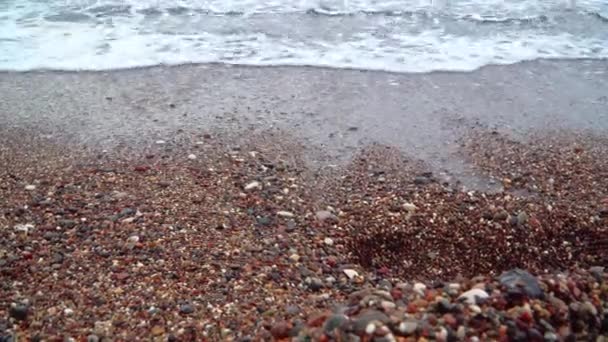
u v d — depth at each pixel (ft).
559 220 3.63
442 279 3.21
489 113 4.78
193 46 5.67
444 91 5.07
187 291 2.91
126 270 3.03
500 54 5.70
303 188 3.82
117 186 3.75
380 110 4.77
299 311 2.81
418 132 4.50
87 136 4.32
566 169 4.11
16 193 3.65
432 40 5.92
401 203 3.72
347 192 3.81
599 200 3.81
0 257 3.10
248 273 3.05
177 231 3.34
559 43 5.93
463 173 4.05
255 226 3.43
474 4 6.68
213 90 4.98
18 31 5.80
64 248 3.18
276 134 4.41
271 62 5.42
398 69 5.38
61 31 5.84
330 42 5.81
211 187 3.77
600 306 2.77
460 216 3.63
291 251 3.25
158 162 4.03
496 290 2.78
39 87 4.95
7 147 4.16
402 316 2.59
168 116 4.60
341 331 2.51
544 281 2.85
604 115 4.80
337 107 4.79
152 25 6.03
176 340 2.63
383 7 6.54
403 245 3.43
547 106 4.90
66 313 2.76
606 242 3.50
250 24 6.11
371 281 3.09
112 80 5.09
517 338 2.55
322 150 4.24
